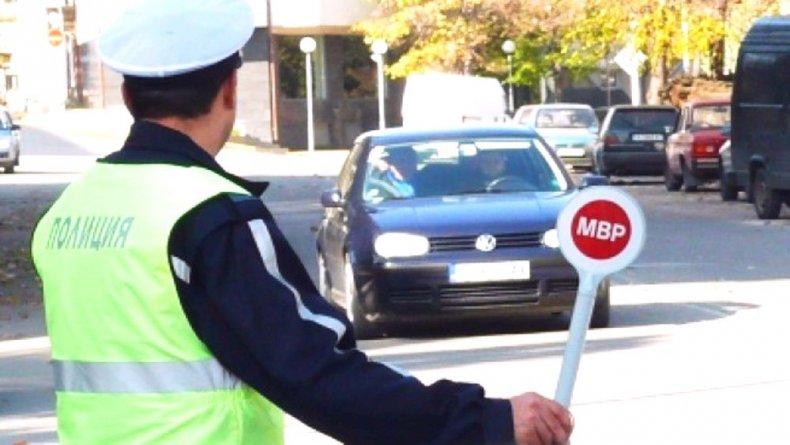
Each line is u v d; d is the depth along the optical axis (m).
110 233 4.18
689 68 59.72
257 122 77.94
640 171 47.84
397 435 4.19
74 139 76.50
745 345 15.87
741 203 38.78
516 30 69.75
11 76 105.31
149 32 4.36
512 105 73.56
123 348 4.14
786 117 32.22
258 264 4.11
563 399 5.14
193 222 4.11
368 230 17.28
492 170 18.42
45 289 4.36
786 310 18.78
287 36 78.44
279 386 4.10
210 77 4.38
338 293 18.38
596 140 50.78
